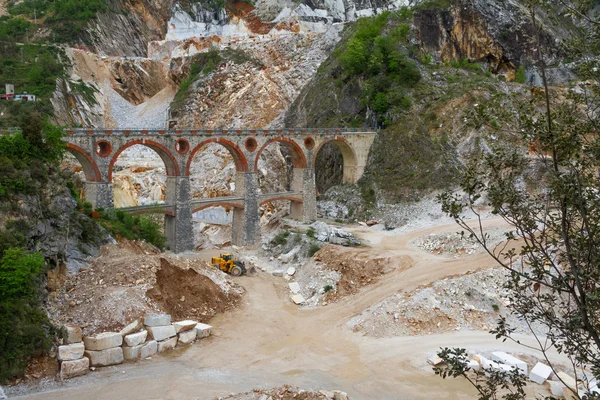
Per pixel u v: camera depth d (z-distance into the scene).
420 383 35.34
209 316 47.84
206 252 75.00
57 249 45.31
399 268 56.31
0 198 42.28
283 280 61.72
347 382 35.56
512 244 57.34
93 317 39.84
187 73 148.00
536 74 113.25
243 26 167.25
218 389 33.94
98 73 146.00
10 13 170.50
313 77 126.12
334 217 89.75
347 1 169.25
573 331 16.52
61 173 53.31
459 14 119.69
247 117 125.00
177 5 171.38
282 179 106.38
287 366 38.16
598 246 15.59
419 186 84.88
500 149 18.83
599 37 17.25
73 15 159.62
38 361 35.31
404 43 111.88
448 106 93.25
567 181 15.98
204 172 109.12
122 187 96.25
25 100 111.44
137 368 36.97
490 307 46.44
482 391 18.23
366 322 45.12
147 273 45.75
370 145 94.75
